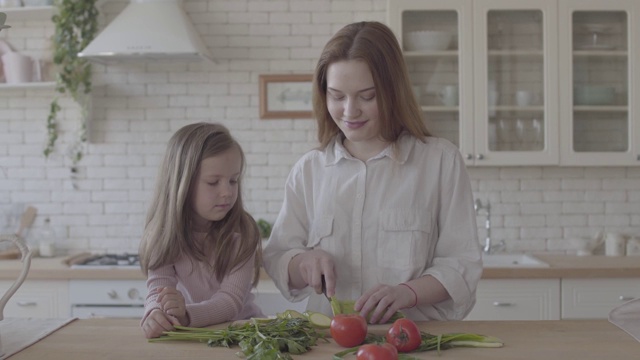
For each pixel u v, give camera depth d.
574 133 3.64
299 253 1.82
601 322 1.62
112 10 3.94
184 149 1.80
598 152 3.62
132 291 3.39
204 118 3.94
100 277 3.38
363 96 1.67
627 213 3.93
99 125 3.97
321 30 3.92
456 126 3.64
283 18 3.92
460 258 1.77
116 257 3.73
